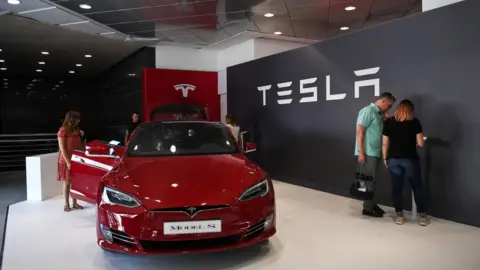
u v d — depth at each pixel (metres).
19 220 4.30
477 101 3.57
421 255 2.89
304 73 6.04
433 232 3.49
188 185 2.63
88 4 6.04
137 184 2.66
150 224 2.45
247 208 2.58
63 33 8.05
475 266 2.66
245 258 2.89
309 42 9.45
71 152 4.62
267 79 7.03
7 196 6.02
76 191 4.08
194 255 2.97
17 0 5.75
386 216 4.12
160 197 2.52
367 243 3.20
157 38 8.79
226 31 8.17
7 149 10.70
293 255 2.93
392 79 4.49
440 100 3.93
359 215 4.17
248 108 7.72
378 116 4.05
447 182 3.88
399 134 3.74
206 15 6.86
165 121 3.91
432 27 3.99
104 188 2.71
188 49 10.09
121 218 2.52
